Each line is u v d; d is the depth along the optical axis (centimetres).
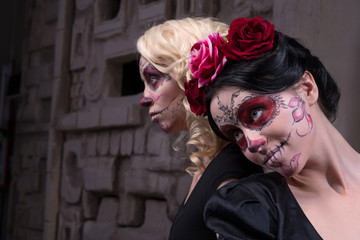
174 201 246
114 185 289
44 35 399
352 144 206
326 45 204
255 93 73
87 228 304
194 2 241
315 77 78
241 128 76
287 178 81
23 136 418
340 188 77
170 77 113
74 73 350
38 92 399
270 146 74
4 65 454
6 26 469
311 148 76
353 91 211
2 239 436
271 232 74
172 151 250
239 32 75
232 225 76
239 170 97
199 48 86
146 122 274
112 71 314
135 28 287
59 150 350
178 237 101
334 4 210
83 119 315
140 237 262
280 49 74
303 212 76
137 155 275
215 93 77
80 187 319
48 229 337
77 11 352
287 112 73
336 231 73
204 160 115
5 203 444
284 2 198
